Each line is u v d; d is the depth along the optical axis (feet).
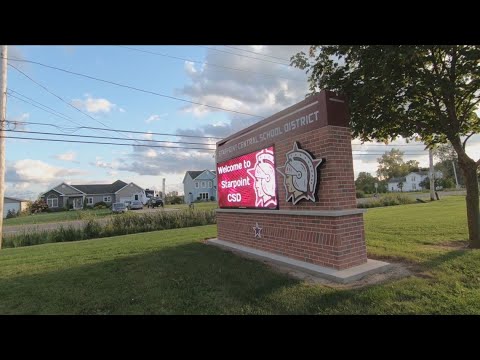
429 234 32.83
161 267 24.06
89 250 34.83
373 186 267.59
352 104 22.65
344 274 18.72
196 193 243.81
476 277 17.76
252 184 29.53
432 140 29.32
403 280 17.72
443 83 21.21
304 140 22.68
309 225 22.25
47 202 211.20
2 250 41.11
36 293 19.36
